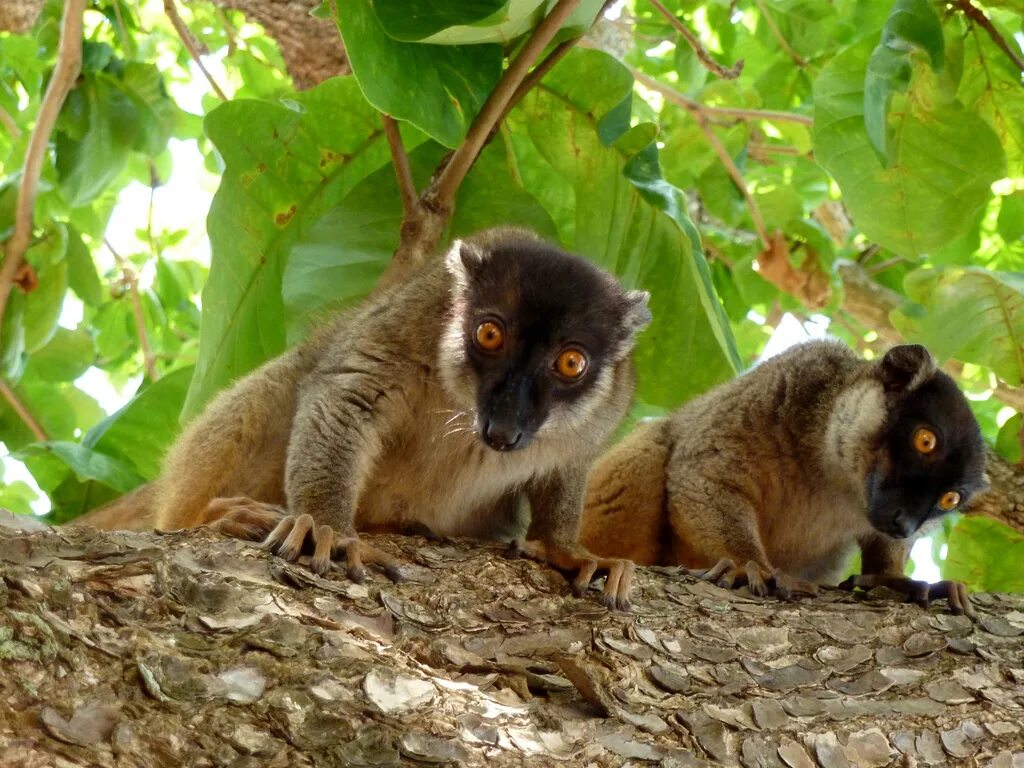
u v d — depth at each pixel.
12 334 1.66
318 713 1.25
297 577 1.31
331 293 1.56
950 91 1.54
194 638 1.26
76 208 1.79
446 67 1.46
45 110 1.58
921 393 1.53
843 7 1.80
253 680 1.25
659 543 1.57
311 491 1.41
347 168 1.58
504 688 1.29
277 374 1.48
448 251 1.48
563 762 1.27
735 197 1.78
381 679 1.26
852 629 1.37
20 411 1.69
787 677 1.34
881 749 1.31
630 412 1.51
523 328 1.44
